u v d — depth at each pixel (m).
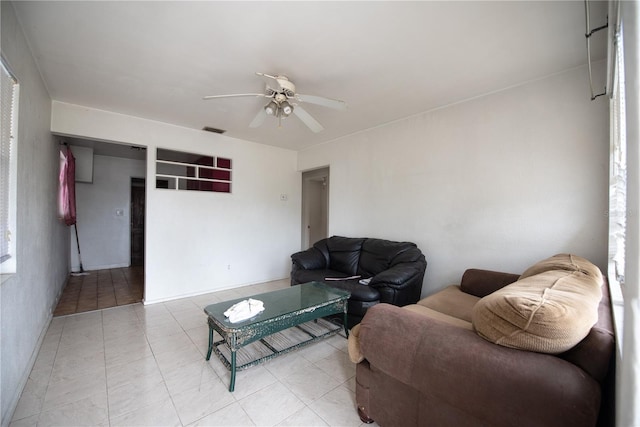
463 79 2.43
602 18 1.65
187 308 3.37
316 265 3.75
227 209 4.25
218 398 1.75
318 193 5.79
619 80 1.35
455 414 1.13
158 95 2.78
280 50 2.01
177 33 1.83
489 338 1.10
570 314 0.96
